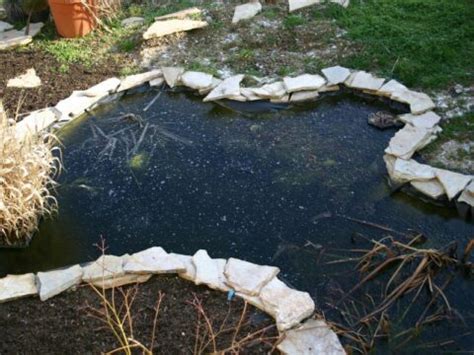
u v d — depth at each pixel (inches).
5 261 117.1
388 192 126.0
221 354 87.7
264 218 121.8
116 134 149.9
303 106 155.9
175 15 189.8
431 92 151.2
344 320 98.7
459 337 95.3
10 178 113.0
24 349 93.2
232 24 185.8
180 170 136.3
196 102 160.7
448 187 121.3
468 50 162.9
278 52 173.5
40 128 148.8
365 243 114.2
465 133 137.0
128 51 180.7
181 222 122.4
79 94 161.9
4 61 179.9
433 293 102.0
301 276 108.1
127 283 104.9
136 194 130.4
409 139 134.8
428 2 185.6
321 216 121.3
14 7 201.3
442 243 113.3
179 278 105.8
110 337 94.7
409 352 93.3
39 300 102.4
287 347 91.0
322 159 136.5
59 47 184.9
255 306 99.3
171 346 92.4
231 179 132.6
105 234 120.9
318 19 183.5
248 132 147.7
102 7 190.5
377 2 189.8
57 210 125.8
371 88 154.1
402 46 166.9
